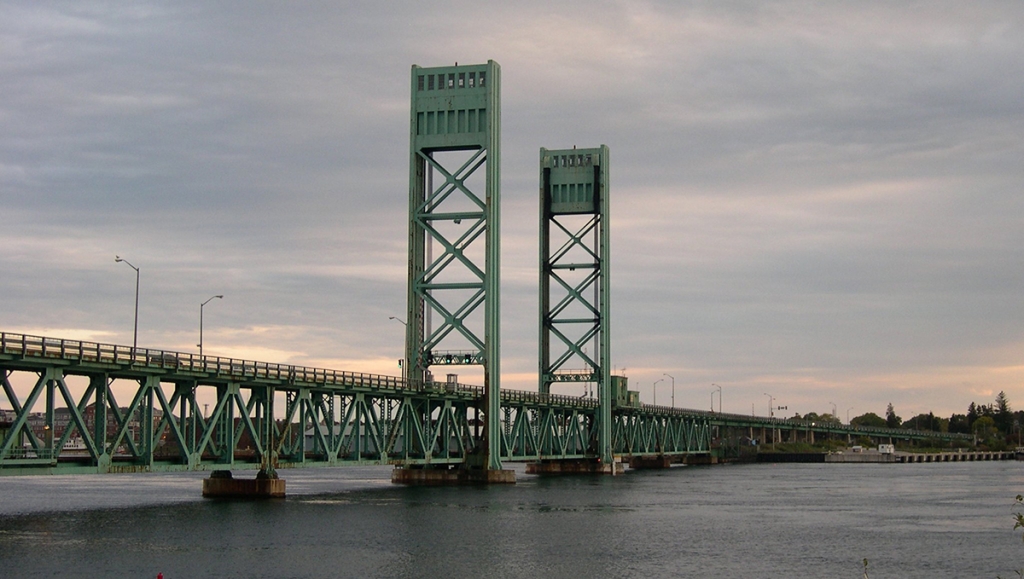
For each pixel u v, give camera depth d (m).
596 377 183.62
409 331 140.00
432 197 141.62
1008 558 77.25
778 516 106.44
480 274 139.75
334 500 113.06
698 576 68.06
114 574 63.25
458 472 143.12
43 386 73.81
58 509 99.12
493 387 141.12
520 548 78.19
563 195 185.12
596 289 183.75
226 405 94.75
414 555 73.69
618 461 193.25
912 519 105.06
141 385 82.94
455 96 141.62
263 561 69.19
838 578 68.00
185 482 164.75
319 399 109.44
